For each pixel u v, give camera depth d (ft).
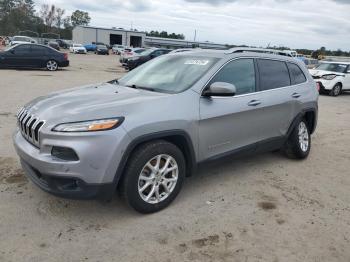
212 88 13.65
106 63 110.93
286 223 13.03
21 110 13.93
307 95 19.77
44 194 13.97
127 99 12.90
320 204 14.76
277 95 17.60
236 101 15.30
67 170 11.16
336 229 12.85
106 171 11.41
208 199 14.51
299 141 19.65
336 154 22.13
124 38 293.43
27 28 366.84
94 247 10.96
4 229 11.60
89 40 285.23
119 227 12.09
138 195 12.40
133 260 10.48
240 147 15.99
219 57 15.49
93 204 13.47
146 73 16.34
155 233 11.87
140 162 12.18
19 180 15.10
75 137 11.10
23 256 10.37
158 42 291.79
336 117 36.09
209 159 14.61
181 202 14.08
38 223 12.06
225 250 11.20
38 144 11.89
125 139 11.57
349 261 11.05
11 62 65.00
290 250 11.41
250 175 17.40
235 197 14.85
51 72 65.21
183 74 14.97
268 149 18.06
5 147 19.25
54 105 12.68
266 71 17.53
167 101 13.07
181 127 13.05
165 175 13.21
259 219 13.19
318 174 18.22
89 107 12.05
